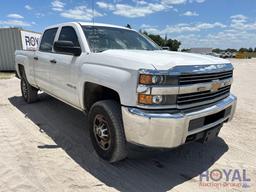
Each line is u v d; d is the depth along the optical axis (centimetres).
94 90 346
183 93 262
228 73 339
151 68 249
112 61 292
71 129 447
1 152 349
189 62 277
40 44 518
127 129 269
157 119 250
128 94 263
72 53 356
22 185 272
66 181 281
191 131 271
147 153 354
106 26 421
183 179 292
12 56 1570
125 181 285
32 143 382
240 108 629
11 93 781
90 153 351
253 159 344
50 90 471
